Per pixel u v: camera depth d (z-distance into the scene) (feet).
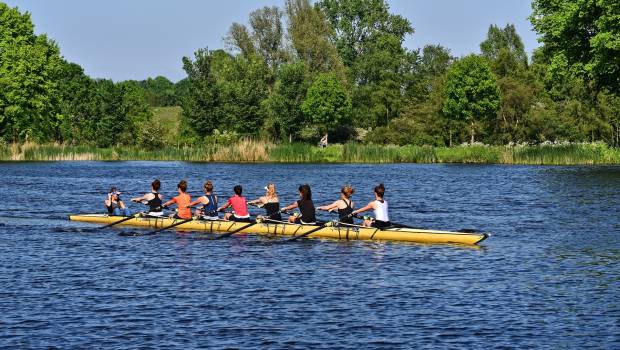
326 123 325.83
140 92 447.83
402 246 76.84
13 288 58.03
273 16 367.66
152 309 52.03
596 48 179.22
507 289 57.72
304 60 355.77
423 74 417.08
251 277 62.03
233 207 88.12
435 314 50.83
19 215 104.17
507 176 173.78
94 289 57.82
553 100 333.42
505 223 94.73
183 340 45.55
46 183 162.40
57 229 90.17
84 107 328.70
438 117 318.24
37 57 273.54
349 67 458.09
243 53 366.43
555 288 57.93
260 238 82.38
